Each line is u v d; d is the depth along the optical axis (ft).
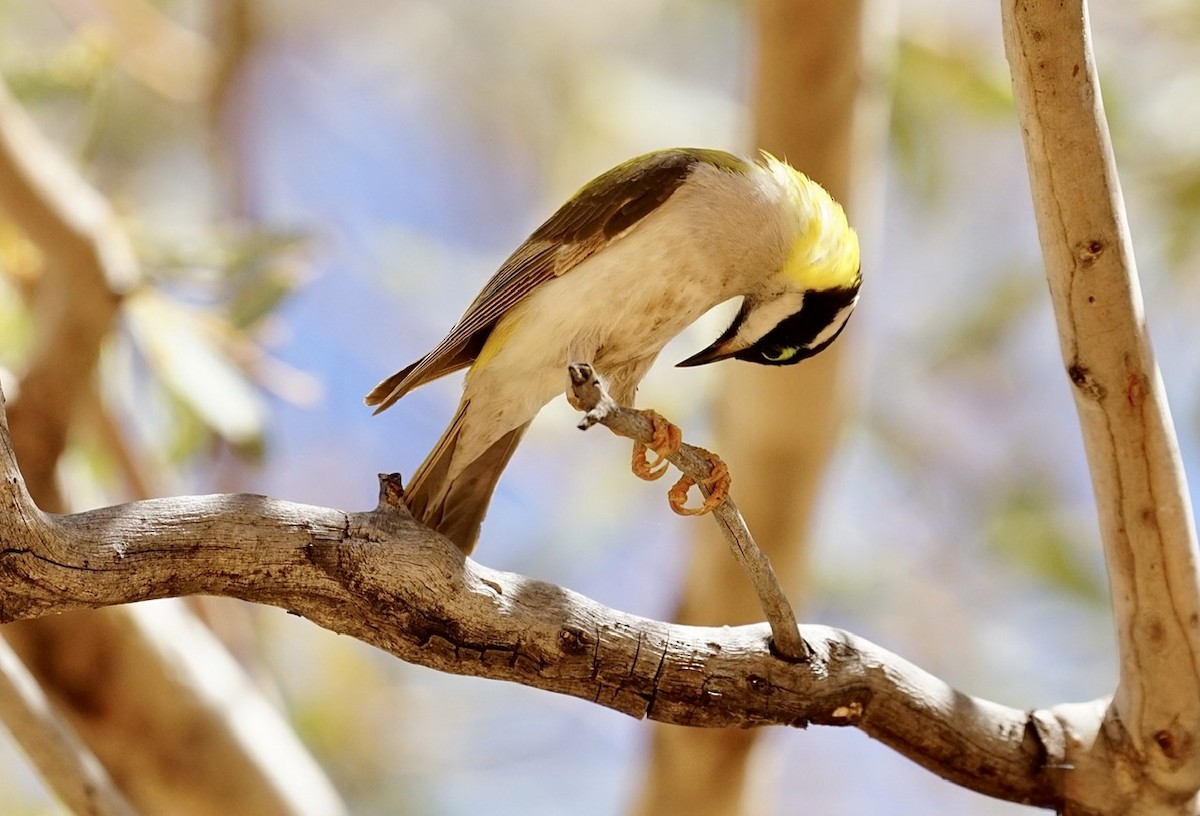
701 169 27.63
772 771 44.57
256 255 35.81
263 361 36.83
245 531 19.86
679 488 25.54
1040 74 20.33
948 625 56.54
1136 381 21.63
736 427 37.88
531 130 64.23
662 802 40.40
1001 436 59.52
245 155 55.57
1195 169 47.98
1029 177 21.42
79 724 33.88
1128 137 48.62
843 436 38.50
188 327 35.27
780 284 28.63
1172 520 22.24
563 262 27.20
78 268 33.06
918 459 59.11
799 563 39.50
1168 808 23.61
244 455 34.71
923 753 23.54
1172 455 22.07
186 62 52.90
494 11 65.05
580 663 21.58
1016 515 55.88
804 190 28.30
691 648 22.12
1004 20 20.52
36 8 53.88
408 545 20.63
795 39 33.47
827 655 22.76
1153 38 50.47
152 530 19.43
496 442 28.27
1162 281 52.01
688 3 62.75
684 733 39.32
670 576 55.26
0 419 18.60
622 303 27.27
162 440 37.68
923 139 47.75
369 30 65.41
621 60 59.67
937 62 45.44
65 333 33.12
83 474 37.73
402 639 20.99
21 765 50.72
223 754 34.73
